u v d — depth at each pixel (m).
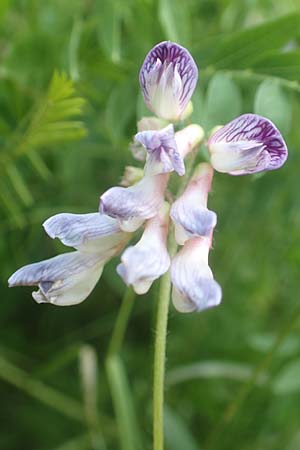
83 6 0.26
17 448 0.27
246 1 0.27
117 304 0.28
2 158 0.23
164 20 0.23
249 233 0.28
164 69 0.17
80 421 0.27
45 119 0.22
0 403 0.27
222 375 0.26
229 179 0.27
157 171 0.17
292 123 0.25
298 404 0.27
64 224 0.17
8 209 0.24
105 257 0.17
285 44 0.21
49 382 0.27
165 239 0.17
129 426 0.24
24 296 0.27
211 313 0.28
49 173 0.25
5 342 0.28
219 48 0.21
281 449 0.27
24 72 0.24
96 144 0.25
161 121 0.18
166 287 0.17
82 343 0.27
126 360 0.28
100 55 0.24
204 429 0.28
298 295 0.30
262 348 0.26
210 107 0.20
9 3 0.24
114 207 0.16
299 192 0.27
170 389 0.28
